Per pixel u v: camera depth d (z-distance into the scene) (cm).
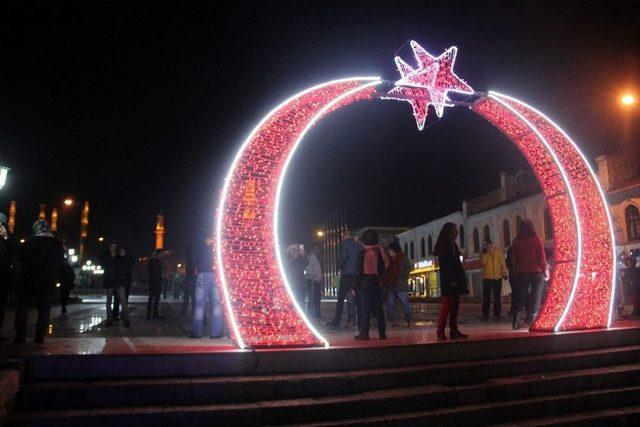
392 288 1115
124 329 995
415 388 598
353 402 545
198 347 642
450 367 634
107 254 1078
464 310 1941
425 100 798
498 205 3447
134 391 525
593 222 862
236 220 668
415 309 2005
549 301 863
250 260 666
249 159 678
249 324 648
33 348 620
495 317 1230
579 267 827
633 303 1241
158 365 560
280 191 681
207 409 512
